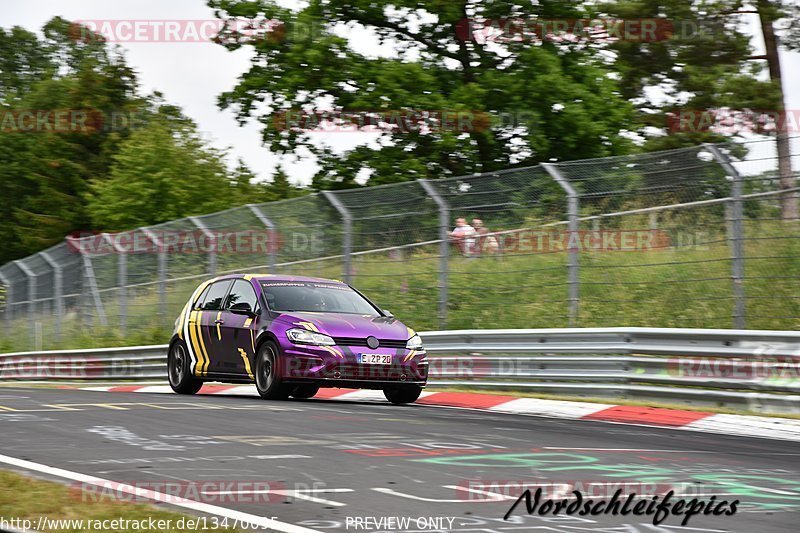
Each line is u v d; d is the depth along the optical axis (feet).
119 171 185.98
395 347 56.49
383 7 130.41
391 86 120.88
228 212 92.84
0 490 26.17
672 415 50.70
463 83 129.59
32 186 265.13
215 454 33.91
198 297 65.41
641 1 153.17
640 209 65.82
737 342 53.06
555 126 123.95
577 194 68.49
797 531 23.89
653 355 58.03
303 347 54.95
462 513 25.11
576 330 61.00
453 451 35.45
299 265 85.30
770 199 59.98
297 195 177.58
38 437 38.01
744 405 52.13
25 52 341.00
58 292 120.88
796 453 38.09
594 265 70.08
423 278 76.79
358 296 62.49
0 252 267.18
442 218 75.92
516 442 38.47
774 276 60.90
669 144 152.46
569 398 58.54
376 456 33.94
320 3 132.46
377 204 80.64
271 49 133.90
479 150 126.93
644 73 157.28
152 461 32.37
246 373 58.90
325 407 51.52
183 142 185.57
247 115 137.59
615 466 32.91
